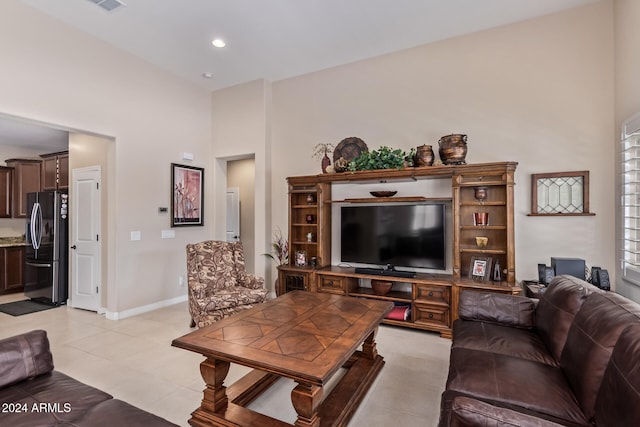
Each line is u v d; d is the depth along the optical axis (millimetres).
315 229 4664
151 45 3957
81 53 3645
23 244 5609
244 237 6320
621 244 2973
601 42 3184
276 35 3740
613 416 1147
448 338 3357
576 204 3271
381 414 2111
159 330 3619
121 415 1359
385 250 3975
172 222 4688
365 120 4324
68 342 3277
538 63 3436
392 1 3148
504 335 2186
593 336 1480
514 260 3322
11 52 3076
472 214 3682
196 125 5113
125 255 4105
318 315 2439
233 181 6430
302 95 4785
